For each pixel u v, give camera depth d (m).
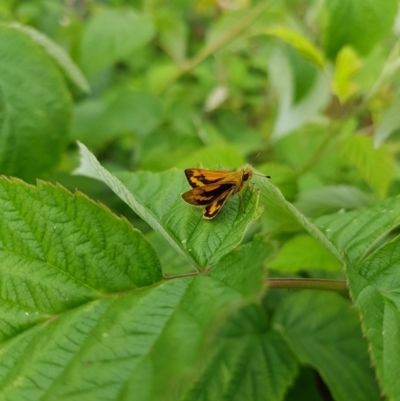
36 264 0.07
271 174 0.12
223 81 0.24
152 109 0.18
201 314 0.06
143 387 0.05
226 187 0.08
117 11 0.18
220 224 0.08
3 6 0.22
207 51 0.20
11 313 0.07
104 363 0.06
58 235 0.07
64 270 0.07
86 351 0.06
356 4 0.12
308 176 0.16
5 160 0.11
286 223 0.10
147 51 0.30
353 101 0.17
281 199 0.08
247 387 0.10
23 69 0.11
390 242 0.08
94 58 0.17
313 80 0.17
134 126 0.18
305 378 0.11
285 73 0.18
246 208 0.08
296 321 0.12
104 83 0.25
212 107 0.24
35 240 0.07
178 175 0.09
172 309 0.06
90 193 0.15
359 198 0.13
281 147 0.19
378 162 0.13
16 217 0.07
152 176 0.09
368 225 0.09
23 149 0.11
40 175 0.11
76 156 0.17
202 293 0.06
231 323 0.11
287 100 0.18
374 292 0.07
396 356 0.06
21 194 0.07
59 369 0.06
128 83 0.25
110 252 0.07
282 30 0.13
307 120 0.17
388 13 0.12
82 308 0.07
